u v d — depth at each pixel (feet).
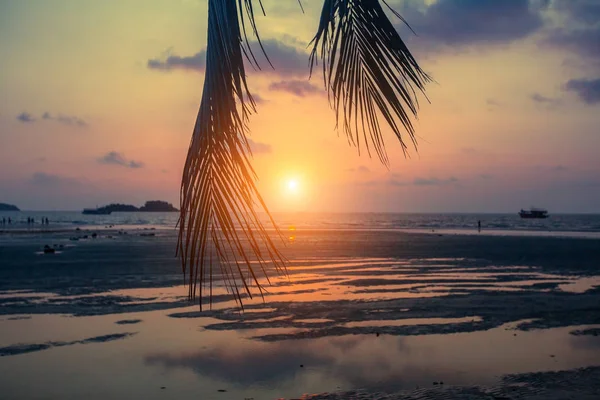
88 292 63.52
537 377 30.96
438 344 38.60
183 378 31.35
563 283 71.56
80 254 118.83
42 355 36.32
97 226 346.74
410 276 79.71
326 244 161.07
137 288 66.59
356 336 41.06
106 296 60.44
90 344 39.24
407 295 60.80
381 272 85.30
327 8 8.13
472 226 377.71
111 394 28.86
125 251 128.16
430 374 31.65
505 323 45.57
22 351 37.37
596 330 42.96
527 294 61.67
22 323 46.42
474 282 72.79
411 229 312.71
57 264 96.02
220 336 41.22
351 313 49.93
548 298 58.65
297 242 172.24
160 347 38.17
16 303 56.18
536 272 85.05
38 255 116.47
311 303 55.06
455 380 30.55
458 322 45.98
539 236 214.69
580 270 87.76
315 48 8.21
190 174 6.92
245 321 46.55
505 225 393.91
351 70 8.40
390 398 27.76
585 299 57.88
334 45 8.32
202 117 6.93
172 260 103.35
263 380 30.86
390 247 147.95
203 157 6.89
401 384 29.91
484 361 34.27
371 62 8.32
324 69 8.37
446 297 59.31
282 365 33.65
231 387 29.76
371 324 45.19
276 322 46.06
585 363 33.76
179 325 45.16
